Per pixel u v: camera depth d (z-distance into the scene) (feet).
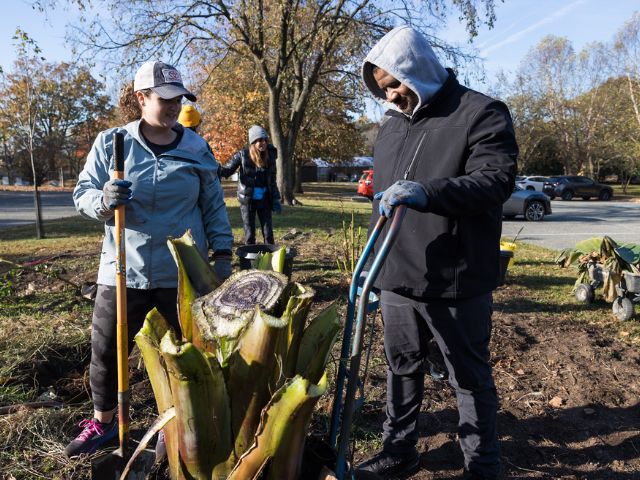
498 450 8.22
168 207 8.72
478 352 7.95
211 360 5.27
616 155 153.38
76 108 117.70
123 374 7.17
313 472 6.04
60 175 164.35
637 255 19.03
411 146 7.86
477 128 7.26
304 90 70.79
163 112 8.31
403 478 9.20
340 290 20.43
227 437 5.54
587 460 9.98
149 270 8.68
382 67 7.31
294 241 33.19
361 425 10.59
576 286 21.48
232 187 142.00
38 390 11.68
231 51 69.97
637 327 18.04
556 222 57.98
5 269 22.90
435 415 11.30
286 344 5.68
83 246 30.94
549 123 176.65
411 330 8.27
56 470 8.80
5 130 35.37
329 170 232.73
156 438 8.40
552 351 15.17
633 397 12.39
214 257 9.40
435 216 7.54
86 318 16.25
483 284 7.66
